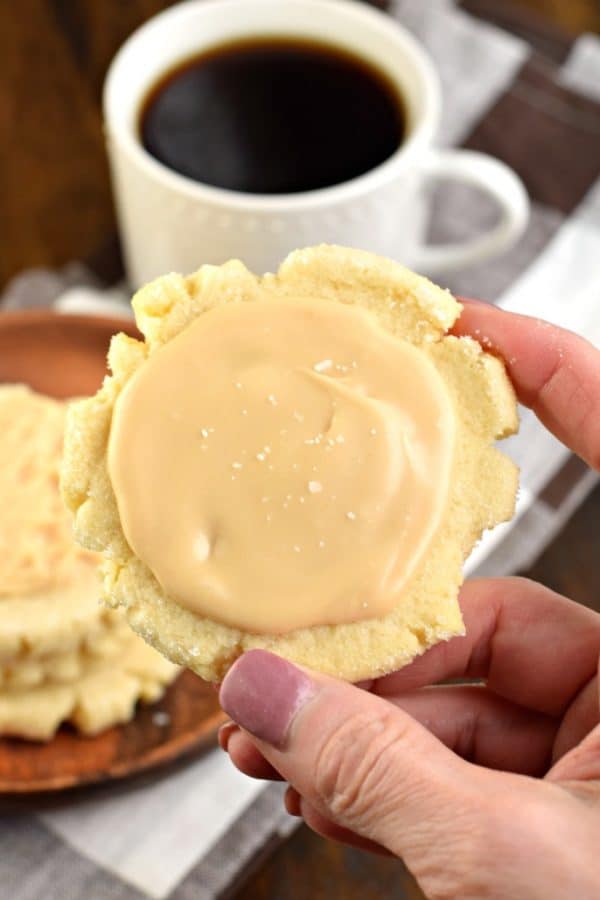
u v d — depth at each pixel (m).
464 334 0.33
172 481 0.29
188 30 0.45
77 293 0.48
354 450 0.30
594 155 0.50
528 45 0.52
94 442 0.30
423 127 0.43
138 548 0.29
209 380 0.30
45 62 0.52
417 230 0.45
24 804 0.39
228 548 0.29
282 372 0.30
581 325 0.47
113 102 0.43
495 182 0.44
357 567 0.29
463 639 0.35
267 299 0.31
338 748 0.29
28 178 0.50
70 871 0.39
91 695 0.40
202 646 0.29
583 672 0.35
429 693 0.36
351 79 0.45
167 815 0.39
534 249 0.48
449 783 0.28
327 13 0.45
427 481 0.30
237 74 0.45
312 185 0.43
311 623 0.29
